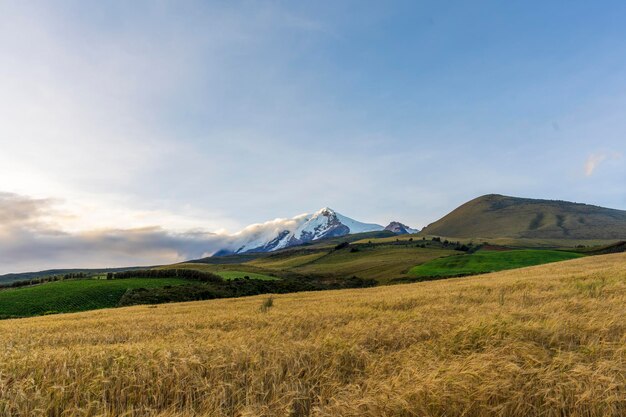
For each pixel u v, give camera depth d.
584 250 120.00
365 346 9.59
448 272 99.62
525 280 28.61
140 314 30.86
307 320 15.98
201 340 11.69
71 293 84.25
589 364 6.79
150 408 6.73
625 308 12.40
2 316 69.06
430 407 6.01
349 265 163.38
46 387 7.43
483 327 9.78
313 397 7.04
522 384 6.48
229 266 171.75
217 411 6.55
